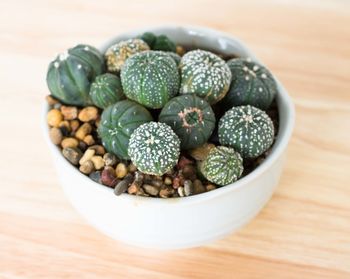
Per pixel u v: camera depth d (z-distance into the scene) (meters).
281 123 0.34
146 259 0.33
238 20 0.50
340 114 0.41
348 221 0.35
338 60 0.46
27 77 0.45
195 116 0.31
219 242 0.34
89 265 0.33
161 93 0.32
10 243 0.34
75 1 0.52
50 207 0.36
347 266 0.32
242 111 0.32
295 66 0.45
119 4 0.52
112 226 0.31
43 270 0.32
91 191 0.30
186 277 0.32
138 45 0.36
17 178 0.38
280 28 0.49
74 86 0.35
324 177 0.37
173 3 0.52
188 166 0.32
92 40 0.48
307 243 0.34
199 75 0.32
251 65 0.35
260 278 0.32
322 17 0.50
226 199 0.29
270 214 0.35
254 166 0.33
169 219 0.30
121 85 0.34
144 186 0.31
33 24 0.50
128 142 0.31
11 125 0.41
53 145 0.32
